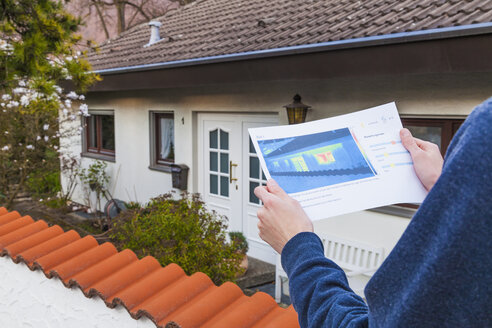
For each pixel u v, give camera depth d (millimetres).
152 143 8391
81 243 3029
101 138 10039
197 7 11430
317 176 959
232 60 5113
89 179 9922
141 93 8438
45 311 2859
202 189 7441
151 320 2111
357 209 900
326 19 5621
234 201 6918
